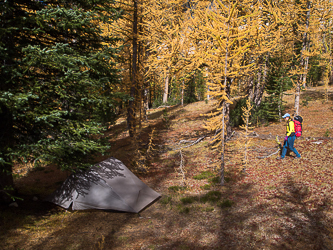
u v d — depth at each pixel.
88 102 7.31
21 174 12.75
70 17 6.30
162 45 10.73
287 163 9.88
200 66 10.98
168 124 21.47
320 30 14.77
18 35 6.89
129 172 9.20
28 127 7.12
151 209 8.01
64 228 6.82
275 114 18.20
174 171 11.74
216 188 8.99
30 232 6.45
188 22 10.76
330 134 12.02
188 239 5.78
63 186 8.57
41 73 7.44
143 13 12.72
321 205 6.25
